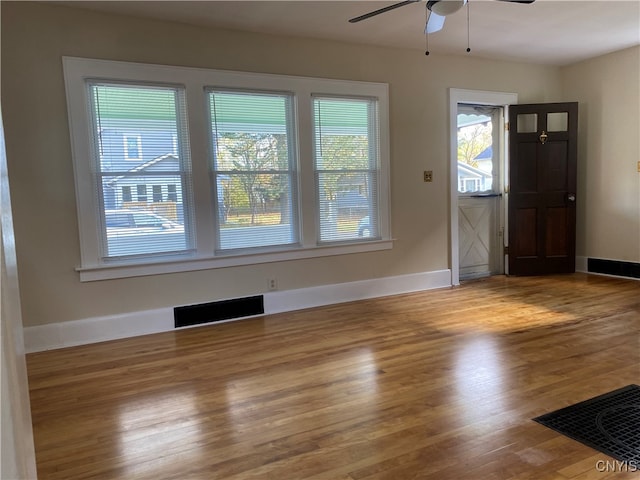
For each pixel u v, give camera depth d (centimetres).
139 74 379
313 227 463
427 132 517
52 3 348
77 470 200
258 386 281
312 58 450
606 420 227
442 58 518
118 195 382
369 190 493
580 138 583
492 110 582
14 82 343
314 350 340
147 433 229
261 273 441
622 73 531
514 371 288
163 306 402
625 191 542
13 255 64
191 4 355
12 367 55
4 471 51
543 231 579
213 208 418
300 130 448
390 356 322
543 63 574
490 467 192
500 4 378
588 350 319
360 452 207
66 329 367
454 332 369
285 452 209
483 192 584
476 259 588
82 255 371
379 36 448
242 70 419
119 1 347
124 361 331
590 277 561
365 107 482
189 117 400
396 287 511
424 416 237
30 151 351
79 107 362
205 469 198
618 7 391
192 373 305
